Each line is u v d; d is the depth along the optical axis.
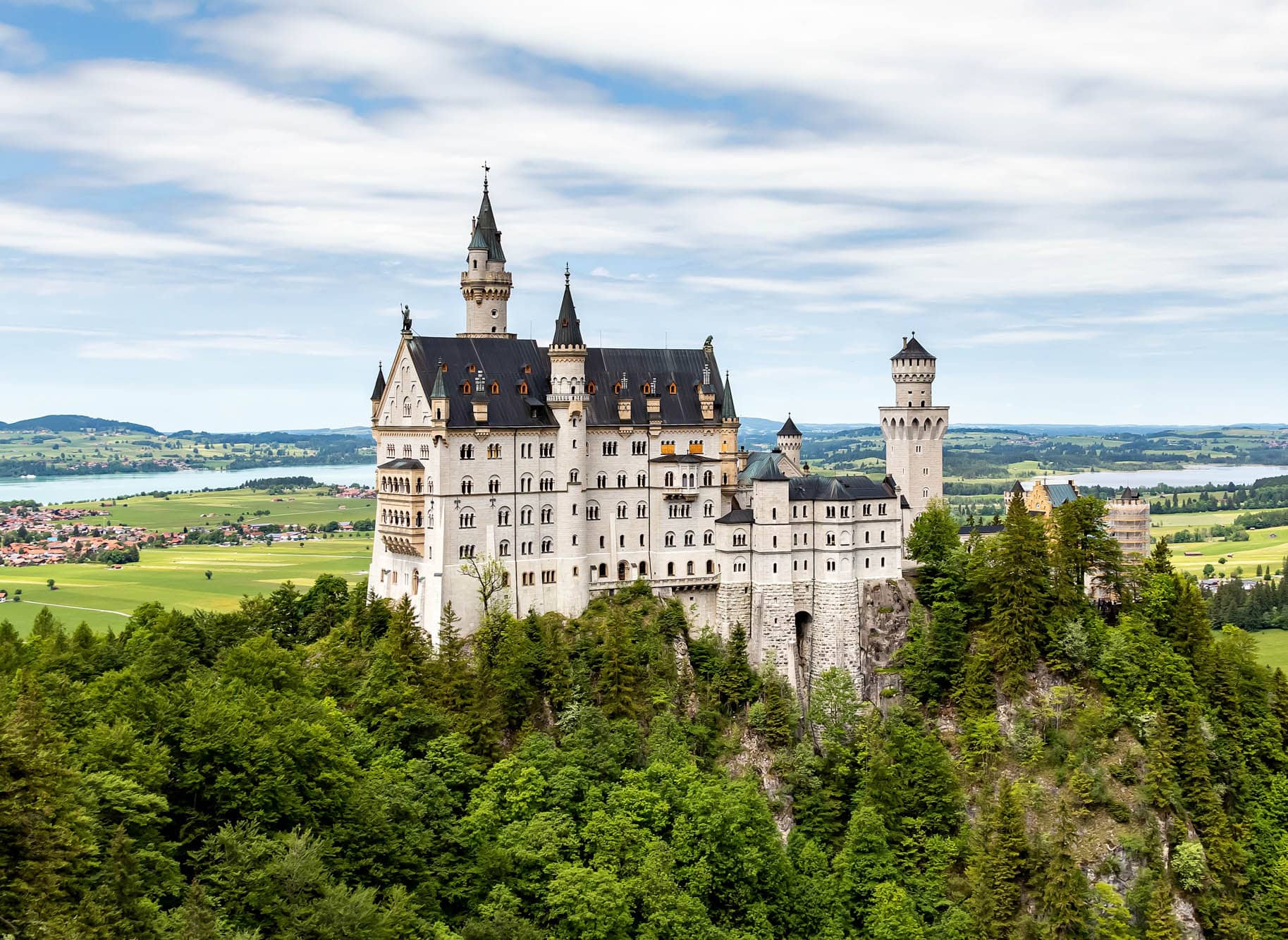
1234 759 191.38
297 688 151.88
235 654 150.25
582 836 149.88
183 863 111.25
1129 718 186.50
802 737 194.88
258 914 106.56
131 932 93.56
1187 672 194.25
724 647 198.62
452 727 162.00
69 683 141.75
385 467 189.38
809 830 177.75
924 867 170.38
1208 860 175.88
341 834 124.44
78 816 96.38
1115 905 165.62
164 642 165.75
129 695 125.88
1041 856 165.38
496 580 184.38
